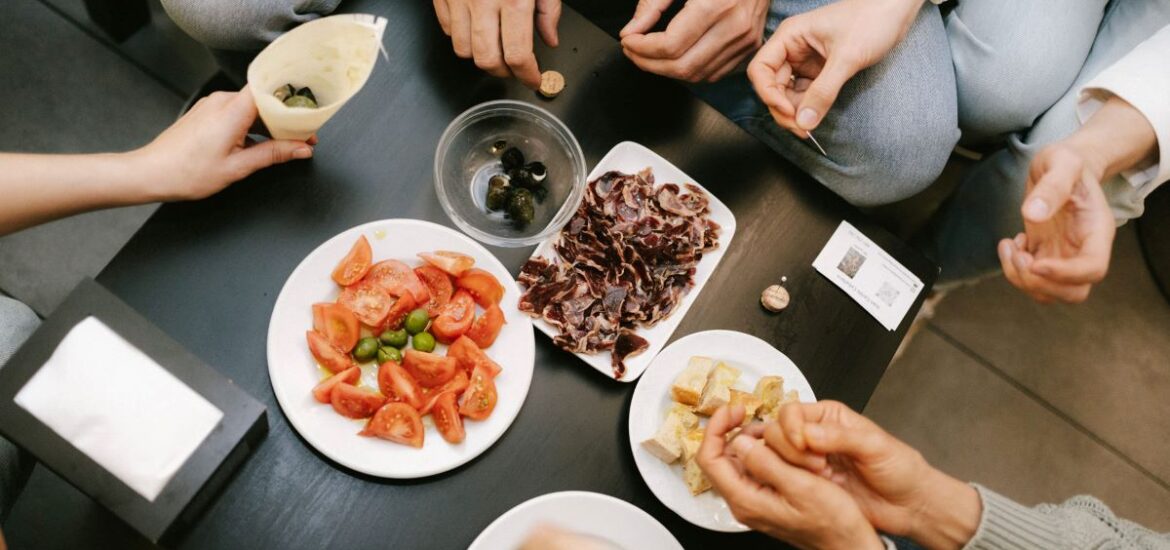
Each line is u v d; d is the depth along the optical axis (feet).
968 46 4.81
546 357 3.78
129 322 3.09
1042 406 6.38
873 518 3.40
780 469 3.08
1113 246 6.73
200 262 3.64
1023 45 4.62
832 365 4.03
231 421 3.07
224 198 3.72
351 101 3.96
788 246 4.11
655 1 4.06
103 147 5.74
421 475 3.44
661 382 3.76
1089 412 6.42
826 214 4.17
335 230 3.80
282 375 3.46
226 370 3.54
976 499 3.34
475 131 4.03
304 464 3.48
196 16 4.03
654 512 3.68
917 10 4.06
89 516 4.23
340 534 3.46
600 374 3.79
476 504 3.57
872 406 6.25
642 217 3.96
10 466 3.63
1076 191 3.39
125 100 5.83
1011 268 3.60
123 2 5.63
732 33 4.09
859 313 4.09
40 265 5.41
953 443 6.24
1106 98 4.06
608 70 4.21
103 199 3.38
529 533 3.43
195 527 3.37
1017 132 5.08
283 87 3.66
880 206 6.39
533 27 4.08
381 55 4.07
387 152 3.94
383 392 3.58
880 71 4.36
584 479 3.67
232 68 4.79
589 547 3.43
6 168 3.23
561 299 3.74
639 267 3.85
